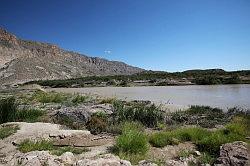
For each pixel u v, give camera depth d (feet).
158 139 37.70
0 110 53.47
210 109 69.87
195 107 72.69
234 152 30.66
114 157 29.94
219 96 113.19
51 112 65.36
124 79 321.52
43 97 98.48
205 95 120.47
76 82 337.31
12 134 41.37
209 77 237.86
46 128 44.93
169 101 98.53
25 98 109.09
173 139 37.88
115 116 55.67
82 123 52.21
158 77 315.37
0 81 532.32
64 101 94.22
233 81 220.64
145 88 204.13
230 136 38.01
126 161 27.84
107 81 318.24
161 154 33.71
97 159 28.19
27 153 31.04
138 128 46.83
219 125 52.21
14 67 637.71
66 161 28.94
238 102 89.76
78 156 31.73
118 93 151.33
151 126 51.60
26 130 43.37
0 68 635.25
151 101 99.25
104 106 72.18
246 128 45.29
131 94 141.28
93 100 96.68
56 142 38.91
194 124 53.52
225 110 71.26
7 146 36.58
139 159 31.09
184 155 32.65
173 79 278.87
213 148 34.37
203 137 38.29
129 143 33.47
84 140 40.04
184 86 212.64
